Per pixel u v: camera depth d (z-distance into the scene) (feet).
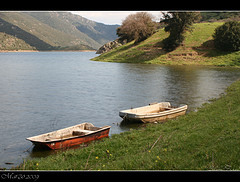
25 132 54.85
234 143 33.55
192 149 34.32
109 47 536.83
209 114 58.59
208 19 371.15
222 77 139.54
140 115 59.00
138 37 285.43
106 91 102.22
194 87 109.40
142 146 38.27
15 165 37.40
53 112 71.46
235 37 211.41
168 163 29.32
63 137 47.91
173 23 232.94
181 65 207.10
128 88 108.37
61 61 315.99
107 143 40.55
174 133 44.11
